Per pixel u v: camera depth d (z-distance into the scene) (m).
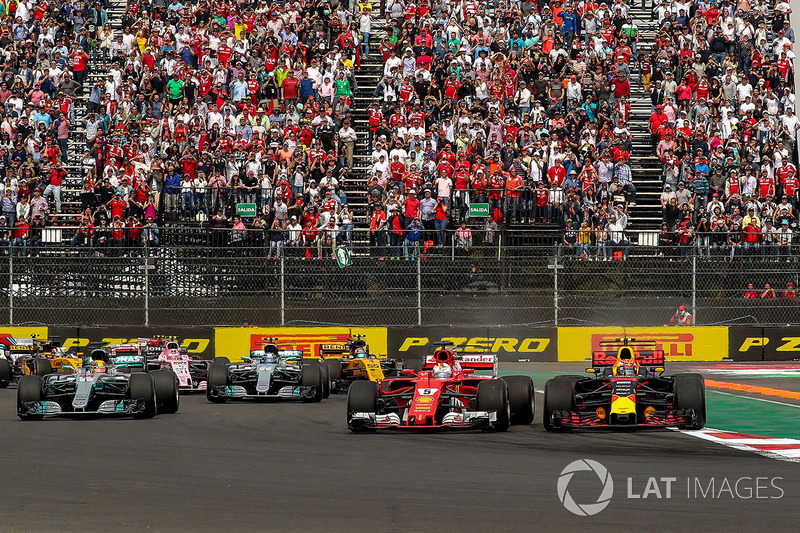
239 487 37.44
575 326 106.88
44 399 67.00
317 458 44.84
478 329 106.62
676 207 120.75
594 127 128.88
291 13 145.00
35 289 105.50
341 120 134.75
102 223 111.12
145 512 32.81
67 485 38.16
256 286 105.62
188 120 128.62
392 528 30.36
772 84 139.88
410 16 145.50
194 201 116.38
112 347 73.94
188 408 70.19
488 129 127.31
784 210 119.19
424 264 106.19
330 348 86.31
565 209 116.38
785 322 107.44
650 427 55.12
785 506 33.19
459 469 41.09
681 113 134.88
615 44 145.38
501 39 142.88
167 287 105.62
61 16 146.88
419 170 121.31
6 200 118.75
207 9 145.75
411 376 61.91
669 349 106.88
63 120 131.25
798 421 58.94
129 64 138.00
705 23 143.62
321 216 115.81
